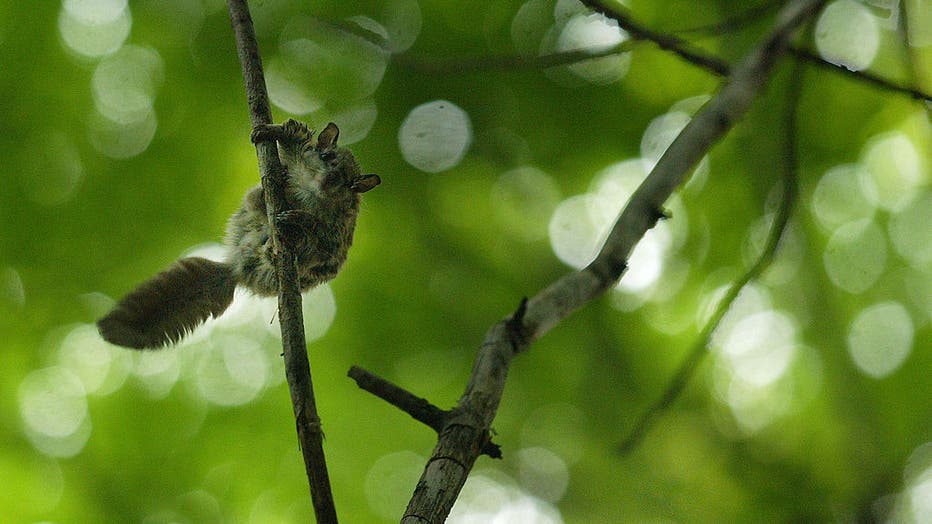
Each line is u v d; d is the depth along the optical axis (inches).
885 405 565.0
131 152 523.2
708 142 203.8
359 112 550.0
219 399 522.3
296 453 519.8
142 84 528.4
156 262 515.5
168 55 531.5
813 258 566.6
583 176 577.3
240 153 520.4
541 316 195.2
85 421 519.8
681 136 206.2
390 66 533.6
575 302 199.5
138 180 519.2
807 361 582.2
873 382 570.6
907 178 569.0
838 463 556.1
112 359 521.3
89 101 522.9
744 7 532.7
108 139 523.8
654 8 533.6
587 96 562.9
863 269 579.5
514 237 592.4
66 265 514.3
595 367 579.5
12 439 510.9
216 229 513.3
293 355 166.1
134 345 259.4
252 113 209.0
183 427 518.0
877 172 569.9
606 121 564.7
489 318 566.9
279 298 178.7
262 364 529.3
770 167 557.9
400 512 520.4
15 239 510.9
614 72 557.3
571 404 574.2
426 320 556.1
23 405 518.9
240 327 525.0
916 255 579.2
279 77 533.6
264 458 517.3
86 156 521.3
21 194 513.7
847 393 549.3
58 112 522.0
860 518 527.5
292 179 291.4
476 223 593.3
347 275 554.3
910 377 567.8
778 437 577.0
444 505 162.2
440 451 171.0
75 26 521.0
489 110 566.6
